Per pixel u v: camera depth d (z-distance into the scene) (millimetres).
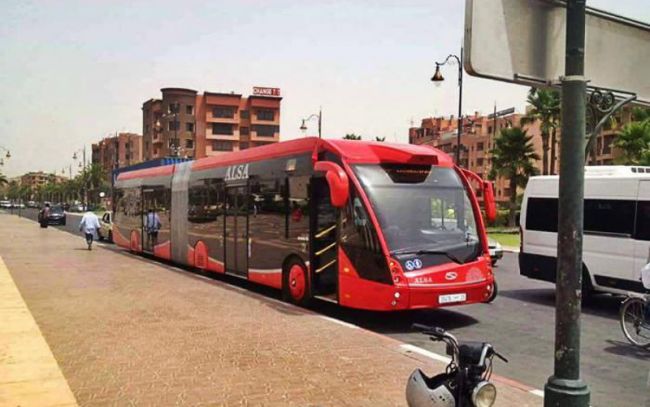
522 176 45406
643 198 11125
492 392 3947
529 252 13516
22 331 8641
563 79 3838
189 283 14305
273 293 13656
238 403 5523
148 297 12016
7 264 18781
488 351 4074
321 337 8352
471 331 9734
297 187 11664
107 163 145500
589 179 12195
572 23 3812
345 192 9617
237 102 104062
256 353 7418
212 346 7770
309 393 5828
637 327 8680
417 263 9594
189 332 8641
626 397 6340
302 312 10367
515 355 8102
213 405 5461
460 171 10953
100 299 11727
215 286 13781
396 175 10312
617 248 11508
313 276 11078
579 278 3834
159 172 20906
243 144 105438
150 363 6914
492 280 10328
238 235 14258
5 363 6898
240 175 14266
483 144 91688
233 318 9758
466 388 4027
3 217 76938
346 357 7234
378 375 6473
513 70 3697
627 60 4160
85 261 20062
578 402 3787
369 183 10055
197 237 16906
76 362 6957
